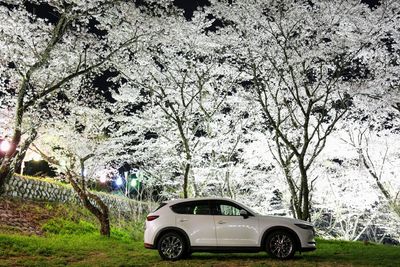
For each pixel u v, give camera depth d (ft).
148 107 67.00
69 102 60.39
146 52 57.41
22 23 43.93
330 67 59.00
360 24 55.57
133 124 67.77
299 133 62.34
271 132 70.28
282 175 75.25
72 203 79.10
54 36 41.68
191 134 67.05
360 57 59.67
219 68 63.57
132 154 68.54
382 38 58.23
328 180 77.56
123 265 32.27
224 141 69.15
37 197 70.69
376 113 68.23
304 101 65.36
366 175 73.56
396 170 71.72
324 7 54.19
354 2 53.72
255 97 66.39
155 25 49.49
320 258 36.96
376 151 72.79
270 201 83.30
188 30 56.80
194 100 66.80
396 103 60.59
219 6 56.80
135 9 48.37
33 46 44.86
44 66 48.60
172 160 68.03
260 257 36.88
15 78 50.16
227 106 71.41
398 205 69.92
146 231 35.86
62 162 58.49
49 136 57.62
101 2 45.83
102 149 60.95
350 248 47.57
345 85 57.36
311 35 57.62
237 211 36.63
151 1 49.14
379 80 57.52
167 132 68.18
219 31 58.59
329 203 83.56
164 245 35.14
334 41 54.75
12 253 37.11
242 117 70.64
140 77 61.41
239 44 58.23
